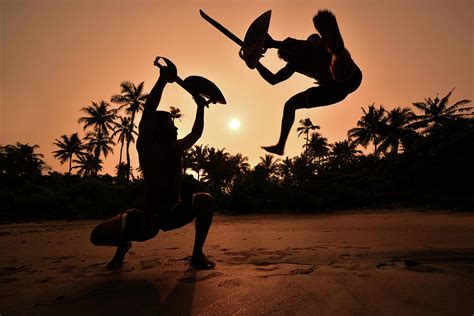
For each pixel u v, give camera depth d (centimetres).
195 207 335
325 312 196
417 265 337
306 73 220
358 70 201
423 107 5166
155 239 721
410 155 3944
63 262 435
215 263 377
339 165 4953
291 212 2680
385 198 3189
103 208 2841
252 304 213
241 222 1628
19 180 5388
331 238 640
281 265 347
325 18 173
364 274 290
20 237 1060
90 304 225
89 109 6203
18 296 249
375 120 5622
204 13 233
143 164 329
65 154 7225
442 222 1133
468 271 297
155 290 255
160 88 333
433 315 188
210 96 340
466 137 3522
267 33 220
